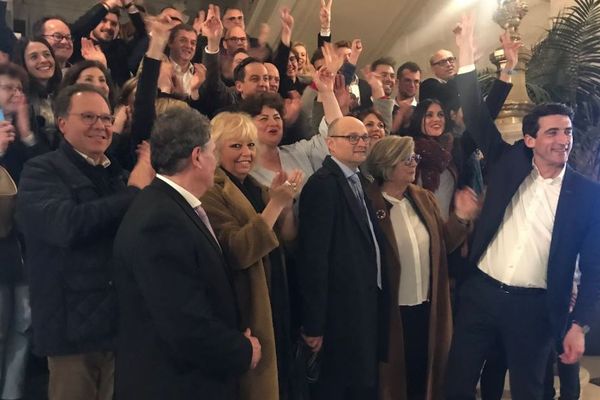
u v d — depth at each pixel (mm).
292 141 3105
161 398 1567
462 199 2795
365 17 7352
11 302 2299
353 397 2588
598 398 3426
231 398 1754
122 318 1639
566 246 2320
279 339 2115
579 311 2320
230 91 3316
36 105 2756
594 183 2369
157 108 2336
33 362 2561
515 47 2912
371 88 3930
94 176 2008
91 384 1971
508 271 2410
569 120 2369
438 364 2627
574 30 4047
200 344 1542
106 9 3922
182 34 3453
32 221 1882
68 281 1890
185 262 1574
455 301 2801
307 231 2332
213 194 1996
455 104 3666
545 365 2424
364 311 2361
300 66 4273
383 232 2561
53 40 3375
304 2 7059
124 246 1595
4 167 2330
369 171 2684
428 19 6715
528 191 2455
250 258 1879
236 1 9414
